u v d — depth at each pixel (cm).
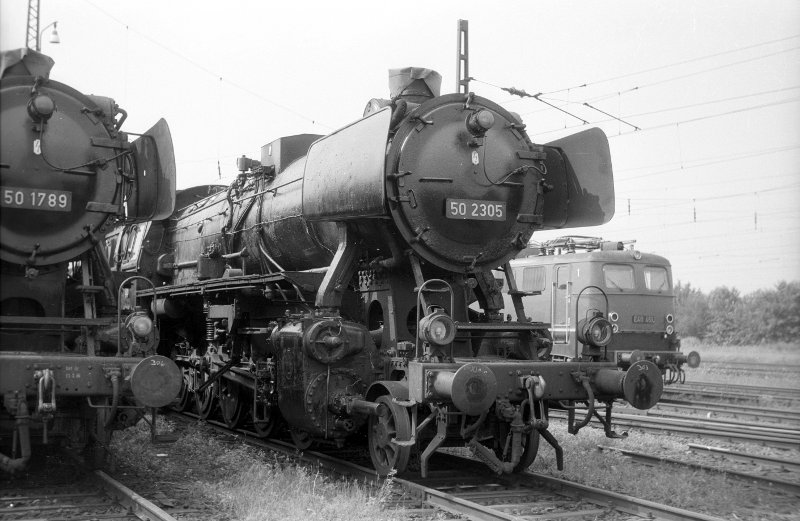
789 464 999
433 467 940
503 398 809
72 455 899
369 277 963
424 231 867
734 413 1589
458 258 891
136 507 697
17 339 852
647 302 1931
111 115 891
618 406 1764
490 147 912
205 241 1407
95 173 860
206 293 1249
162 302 1398
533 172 942
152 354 838
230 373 1219
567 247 2081
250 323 1168
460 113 903
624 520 704
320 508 703
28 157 822
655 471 931
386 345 916
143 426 1169
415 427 805
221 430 1245
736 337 4647
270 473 828
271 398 1078
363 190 855
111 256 1745
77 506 716
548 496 791
